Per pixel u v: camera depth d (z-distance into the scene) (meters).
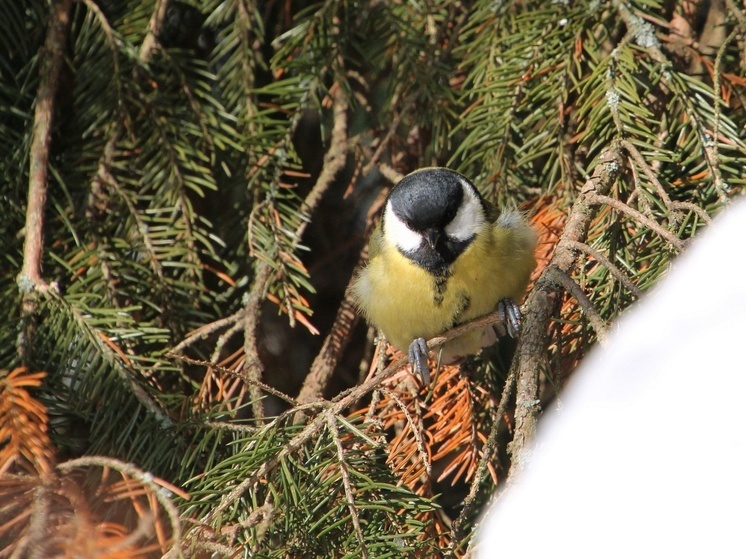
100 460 4.00
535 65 6.34
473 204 6.39
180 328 6.40
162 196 6.57
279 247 6.44
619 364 3.28
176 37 7.34
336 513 4.57
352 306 6.96
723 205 5.39
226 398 5.93
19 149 6.51
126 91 6.62
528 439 4.37
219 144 6.63
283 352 7.70
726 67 6.30
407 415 5.13
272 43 6.82
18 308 5.86
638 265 5.84
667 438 3.00
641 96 6.19
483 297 6.34
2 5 6.54
